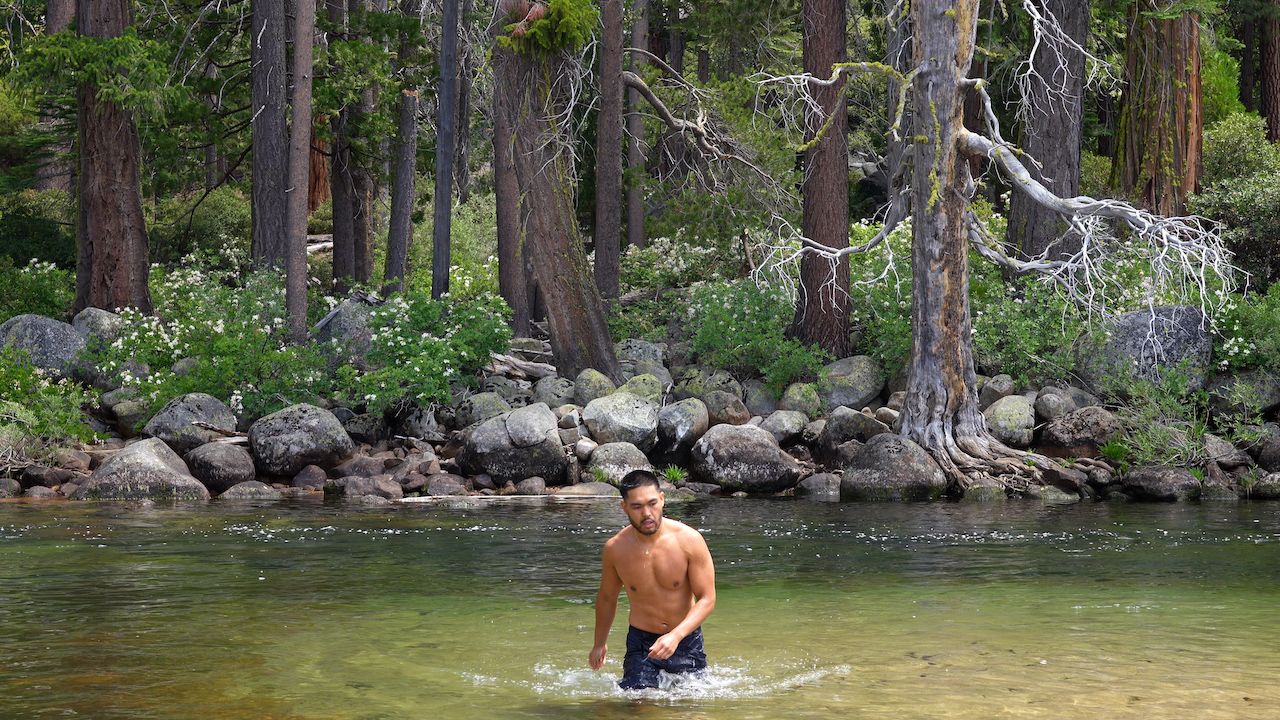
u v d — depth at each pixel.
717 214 27.75
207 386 19.06
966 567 9.93
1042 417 18.39
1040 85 22.70
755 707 5.29
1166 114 24.44
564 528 12.62
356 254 30.20
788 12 29.97
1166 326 19.03
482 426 17.47
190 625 7.33
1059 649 6.56
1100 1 25.12
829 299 21.80
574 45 21.41
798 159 33.12
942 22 17.42
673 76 29.78
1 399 17.66
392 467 17.41
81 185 22.95
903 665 6.15
